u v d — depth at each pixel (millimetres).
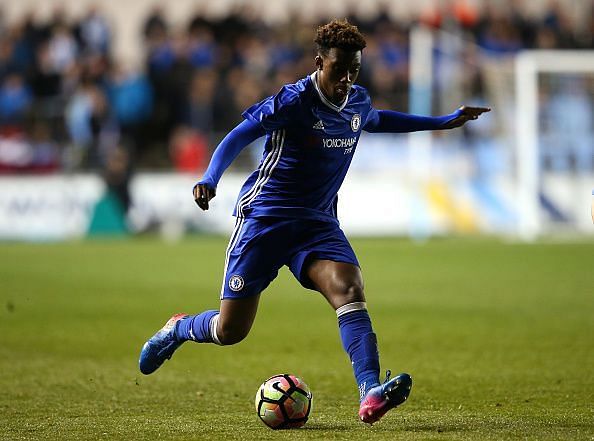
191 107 75562
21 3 93000
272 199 19625
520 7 78750
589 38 76688
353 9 77062
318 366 28203
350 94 19609
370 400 17547
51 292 45219
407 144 70812
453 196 70500
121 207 73500
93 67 77750
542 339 32625
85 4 92688
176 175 73312
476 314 38375
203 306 40875
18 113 78750
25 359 29281
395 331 34500
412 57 71438
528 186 68688
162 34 78938
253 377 26422
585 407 21672
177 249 65000
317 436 18328
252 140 19375
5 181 73562
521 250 61344
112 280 49594
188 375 26688
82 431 19031
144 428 19328
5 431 19078
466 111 21922
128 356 29906
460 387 24516
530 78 67812
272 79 75688
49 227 73250
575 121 69250
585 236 68688
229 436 18438
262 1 89562
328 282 19109
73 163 74375
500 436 18094
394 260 57000
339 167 19828
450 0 81500
